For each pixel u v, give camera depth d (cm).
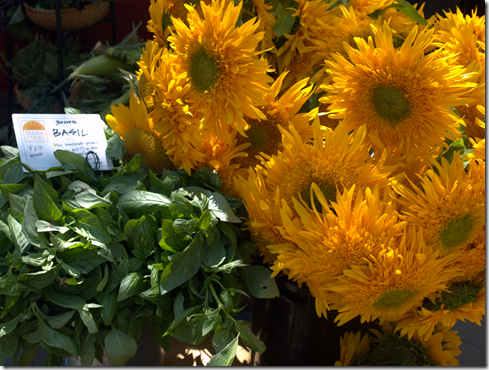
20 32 188
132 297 59
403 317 60
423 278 52
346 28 71
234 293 58
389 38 56
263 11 73
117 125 73
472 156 57
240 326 55
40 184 57
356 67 58
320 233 53
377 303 54
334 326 68
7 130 196
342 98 61
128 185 66
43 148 69
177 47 62
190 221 58
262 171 63
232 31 58
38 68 183
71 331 58
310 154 59
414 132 58
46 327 55
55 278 58
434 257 52
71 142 71
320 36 74
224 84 60
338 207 53
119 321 58
